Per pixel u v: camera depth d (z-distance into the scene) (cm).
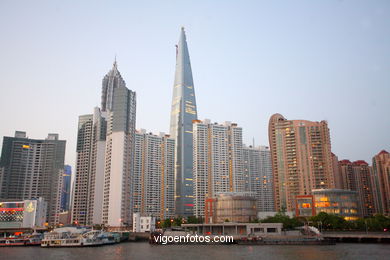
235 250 15138
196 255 13562
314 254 13150
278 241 17725
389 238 17762
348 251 13988
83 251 16350
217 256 13125
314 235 18525
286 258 12175
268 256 12800
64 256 14212
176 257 13062
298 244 17475
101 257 13638
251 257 12594
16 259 13325
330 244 17212
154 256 13600
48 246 19300
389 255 12556
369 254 12888
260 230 19888
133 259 12756
